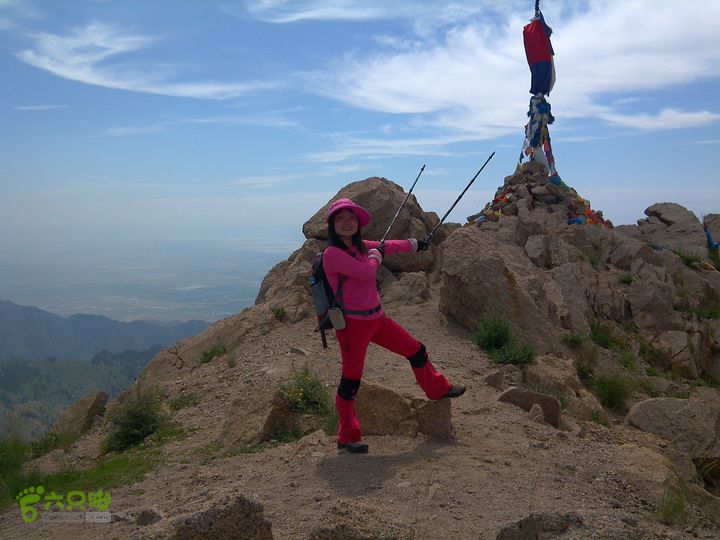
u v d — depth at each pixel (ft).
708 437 26.53
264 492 16.63
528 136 61.36
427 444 20.06
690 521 17.43
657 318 43.60
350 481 17.06
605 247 50.47
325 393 25.59
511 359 31.76
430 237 20.90
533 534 13.71
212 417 28.81
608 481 19.01
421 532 13.69
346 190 48.01
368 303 19.25
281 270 50.55
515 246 47.47
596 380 35.24
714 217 64.90
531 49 60.90
